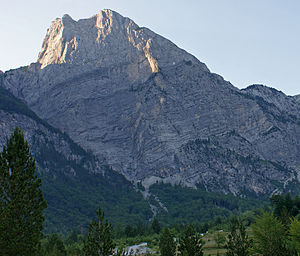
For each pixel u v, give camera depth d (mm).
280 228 83188
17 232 60688
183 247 86188
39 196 65938
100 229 65875
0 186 63500
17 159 65875
